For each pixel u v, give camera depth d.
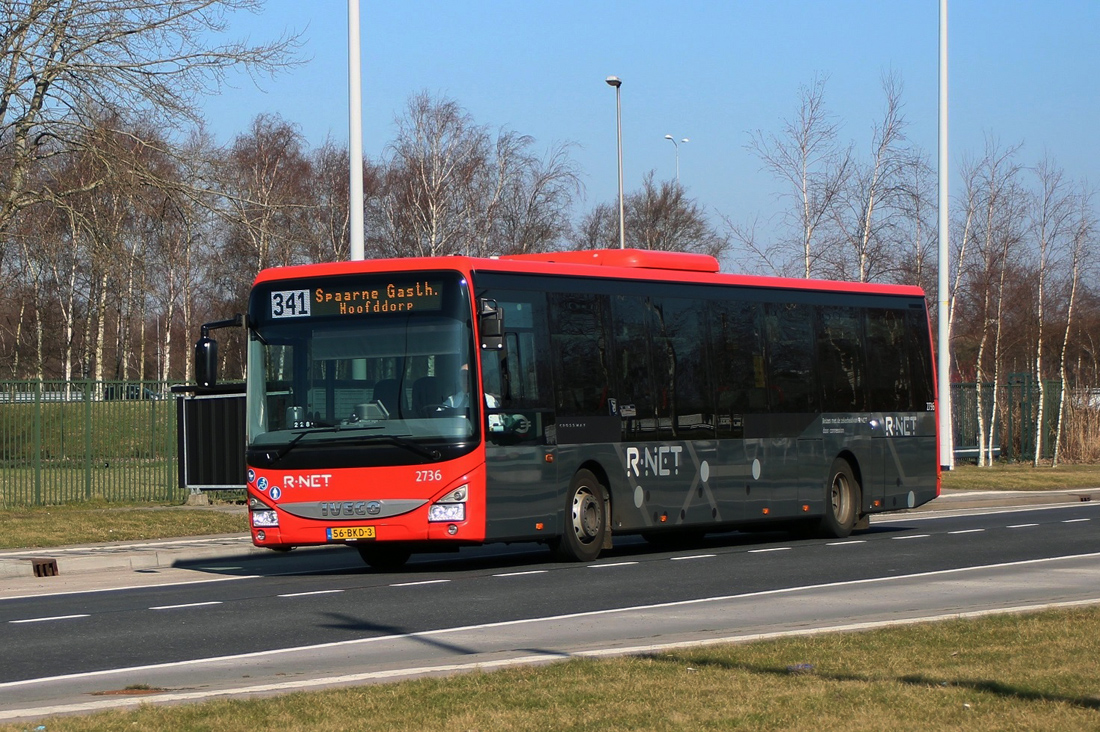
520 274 17.67
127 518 23.89
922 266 37.97
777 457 21.14
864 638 10.28
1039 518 25.94
